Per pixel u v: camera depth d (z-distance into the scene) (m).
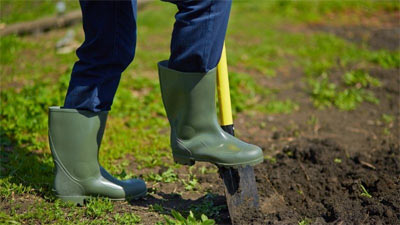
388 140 4.71
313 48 8.19
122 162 3.92
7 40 6.91
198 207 3.05
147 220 2.84
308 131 4.97
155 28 8.88
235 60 6.97
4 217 2.70
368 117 5.46
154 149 4.17
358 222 2.91
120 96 5.23
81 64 2.81
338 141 4.66
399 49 8.48
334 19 10.62
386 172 3.74
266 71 6.76
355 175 3.60
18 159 3.63
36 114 4.53
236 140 2.75
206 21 2.50
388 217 2.95
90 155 2.90
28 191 3.08
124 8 2.67
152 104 5.21
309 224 2.90
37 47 7.00
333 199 3.26
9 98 4.82
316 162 3.96
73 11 8.66
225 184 2.81
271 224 2.81
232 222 2.80
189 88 2.67
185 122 2.74
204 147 2.73
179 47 2.58
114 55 2.76
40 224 2.71
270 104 5.60
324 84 6.30
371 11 11.27
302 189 3.44
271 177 3.54
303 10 10.94
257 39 8.49
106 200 2.97
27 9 8.74
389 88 6.33
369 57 7.65
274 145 4.49
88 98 2.80
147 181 3.55
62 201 2.94
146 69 6.37
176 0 2.52
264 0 11.38
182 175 3.69
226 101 2.84
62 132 2.86
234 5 11.19
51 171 3.47
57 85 5.36
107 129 4.56
